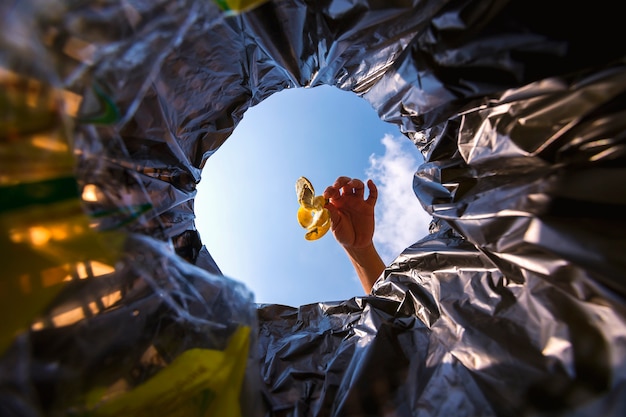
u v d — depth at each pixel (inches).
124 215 9.8
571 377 8.9
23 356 5.5
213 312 9.2
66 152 6.3
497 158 10.4
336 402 12.1
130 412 6.8
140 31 7.5
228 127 15.6
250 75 13.5
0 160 5.6
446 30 9.3
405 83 11.2
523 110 9.5
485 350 10.9
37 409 5.5
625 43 7.4
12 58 5.6
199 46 11.0
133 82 8.6
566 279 8.7
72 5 6.4
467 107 10.5
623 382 8.0
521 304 10.9
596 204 7.9
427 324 13.6
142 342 8.7
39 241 5.8
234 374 7.6
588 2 7.4
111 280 8.4
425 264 15.3
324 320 17.3
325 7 10.2
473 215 10.4
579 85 8.3
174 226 13.9
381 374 12.3
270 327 17.4
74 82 7.2
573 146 8.7
